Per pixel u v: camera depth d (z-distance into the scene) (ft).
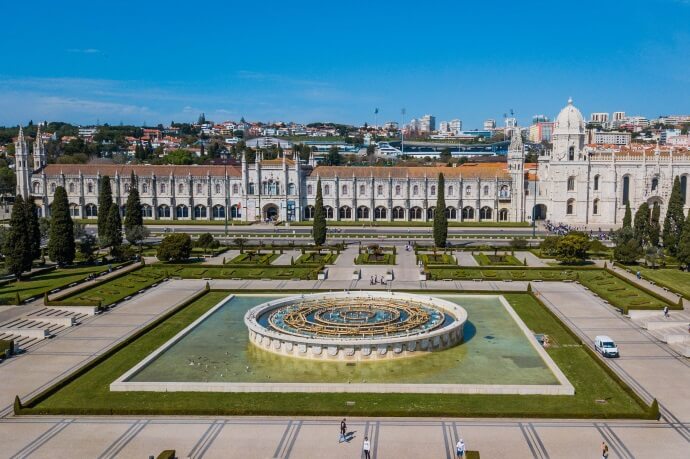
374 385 227.20
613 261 492.54
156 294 396.57
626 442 189.57
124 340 294.87
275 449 185.57
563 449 184.96
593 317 335.88
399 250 572.10
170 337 297.74
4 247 414.82
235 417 208.03
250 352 272.72
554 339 292.40
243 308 353.10
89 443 189.88
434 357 264.72
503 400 219.20
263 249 570.05
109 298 376.07
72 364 262.26
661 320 319.27
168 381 236.43
